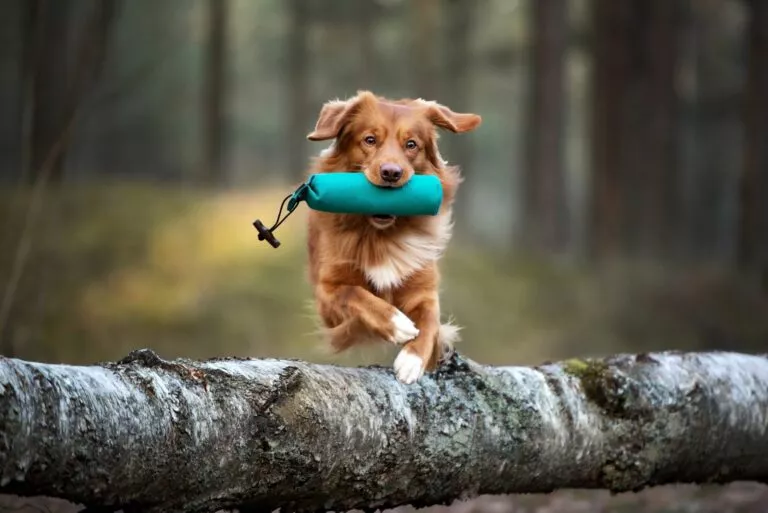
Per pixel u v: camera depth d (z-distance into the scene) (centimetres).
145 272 1606
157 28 4006
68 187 1897
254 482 430
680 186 3144
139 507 405
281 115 4981
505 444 514
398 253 551
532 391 535
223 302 1559
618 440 552
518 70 4056
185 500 412
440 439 493
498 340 1719
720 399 580
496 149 5372
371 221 537
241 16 4438
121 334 1405
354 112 559
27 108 967
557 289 1952
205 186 2519
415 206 511
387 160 512
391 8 3678
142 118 4056
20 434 355
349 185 507
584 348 1744
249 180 3722
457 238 2594
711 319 1888
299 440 439
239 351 1455
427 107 575
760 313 1925
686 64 3641
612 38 2450
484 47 3941
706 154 3941
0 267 1452
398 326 515
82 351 1340
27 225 870
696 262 2498
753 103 2159
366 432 466
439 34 3450
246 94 4900
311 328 1540
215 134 2853
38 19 1031
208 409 415
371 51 3759
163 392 406
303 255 1775
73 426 371
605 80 2456
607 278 2053
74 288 1480
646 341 1820
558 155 2508
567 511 799
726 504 796
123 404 390
